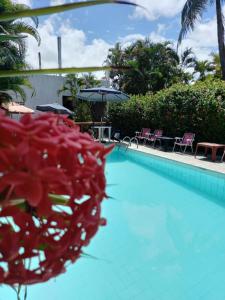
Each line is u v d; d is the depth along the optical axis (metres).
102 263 3.93
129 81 25.14
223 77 16.08
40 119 0.66
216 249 4.46
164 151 12.02
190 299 3.25
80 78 21.27
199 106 11.45
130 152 12.73
